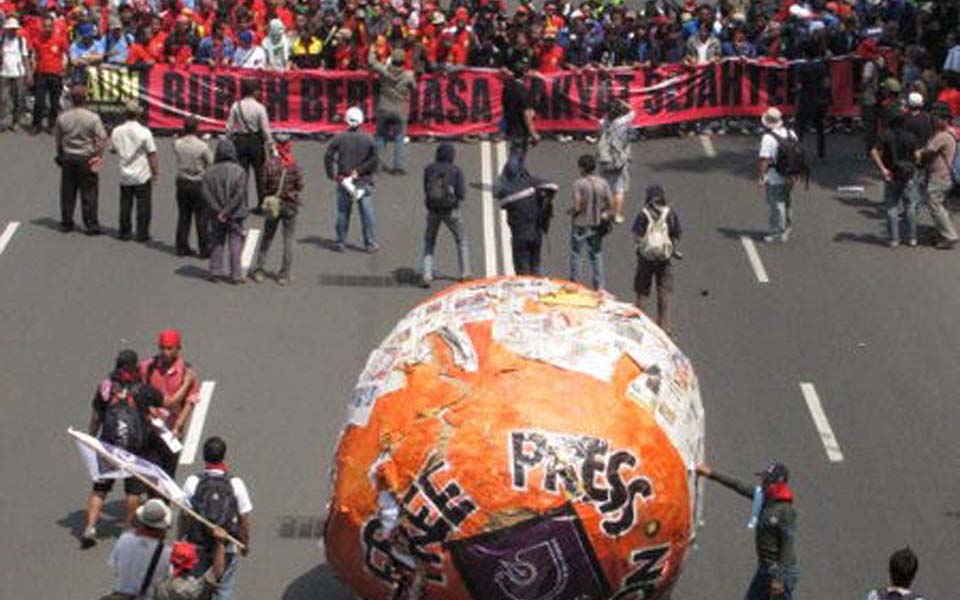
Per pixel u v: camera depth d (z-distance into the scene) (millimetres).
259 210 32062
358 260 30062
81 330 27000
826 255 30984
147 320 27391
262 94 36531
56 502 22156
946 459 23703
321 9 39719
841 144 37594
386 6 40688
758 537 18859
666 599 18953
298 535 21406
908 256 31078
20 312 27578
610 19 41562
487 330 17641
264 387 25250
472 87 36781
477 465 16844
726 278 29719
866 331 27750
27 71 36469
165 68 36500
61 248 30234
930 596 20531
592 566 16984
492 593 17016
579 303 18141
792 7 41469
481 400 17094
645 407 17375
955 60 37500
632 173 35250
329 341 26828
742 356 26641
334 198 33062
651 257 26625
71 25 38500
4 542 21219
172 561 17516
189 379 21359
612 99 37188
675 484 17312
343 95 36594
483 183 34219
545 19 42156
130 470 18953
